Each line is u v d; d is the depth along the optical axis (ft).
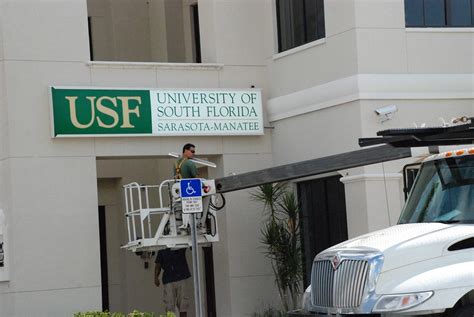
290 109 115.03
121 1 138.82
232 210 115.03
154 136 112.16
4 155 107.86
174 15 135.95
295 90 114.73
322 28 112.68
